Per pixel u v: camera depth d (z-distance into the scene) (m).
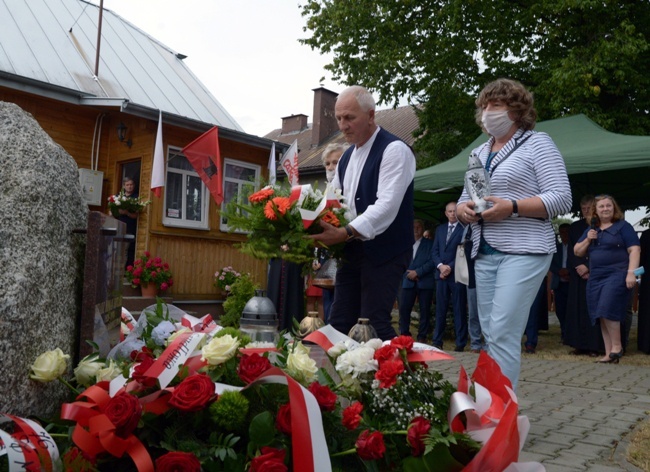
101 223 2.42
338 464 2.06
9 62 11.38
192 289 12.02
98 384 2.06
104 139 11.94
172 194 11.87
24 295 2.00
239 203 3.05
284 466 1.74
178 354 2.06
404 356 2.43
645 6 15.11
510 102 3.53
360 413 2.29
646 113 15.39
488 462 2.08
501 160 3.55
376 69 16.45
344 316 3.57
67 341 2.28
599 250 7.37
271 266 6.18
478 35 16.66
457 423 2.25
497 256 3.49
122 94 12.38
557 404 4.80
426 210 12.12
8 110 2.35
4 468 1.73
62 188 2.38
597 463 3.22
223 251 12.61
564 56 15.84
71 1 15.09
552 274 9.64
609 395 5.20
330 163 5.05
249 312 2.64
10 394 1.92
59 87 10.59
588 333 8.09
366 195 3.38
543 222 3.46
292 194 2.95
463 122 17.12
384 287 3.32
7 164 2.21
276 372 1.96
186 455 1.73
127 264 11.25
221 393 1.94
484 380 2.46
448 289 8.73
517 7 16.52
